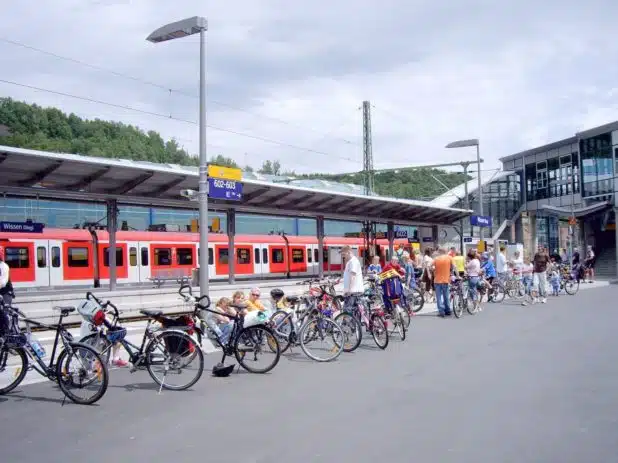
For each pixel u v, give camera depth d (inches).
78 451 217.9
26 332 313.3
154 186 753.0
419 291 706.8
